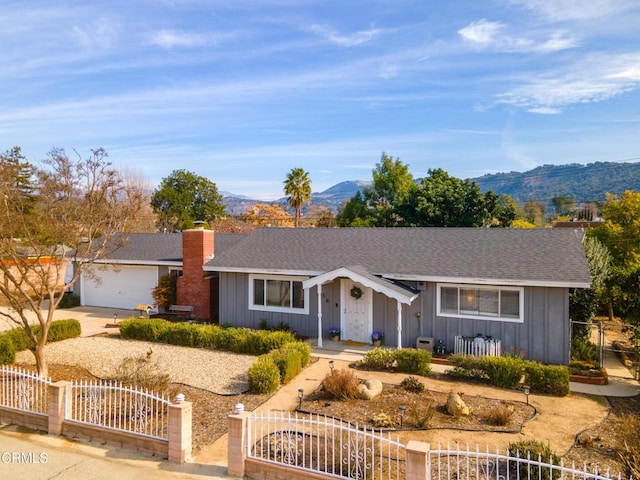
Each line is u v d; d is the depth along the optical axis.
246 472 8.38
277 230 24.91
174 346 18.91
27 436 10.09
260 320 21.42
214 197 66.00
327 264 20.20
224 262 21.84
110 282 28.38
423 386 13.20
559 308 16.34
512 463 8.19
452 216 39.12
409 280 18.53
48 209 14.70
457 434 10.23
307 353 15.95
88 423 9.98
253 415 9.51
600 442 9.94
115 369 15.38
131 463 8.86
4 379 11.65
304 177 57.53
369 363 15.78
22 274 14.02
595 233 25.72
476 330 17.56
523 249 18.52
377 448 9.40
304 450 8.62
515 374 13.70
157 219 58.75
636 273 19.25
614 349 19.08
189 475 8.41
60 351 17.86
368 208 57.06
